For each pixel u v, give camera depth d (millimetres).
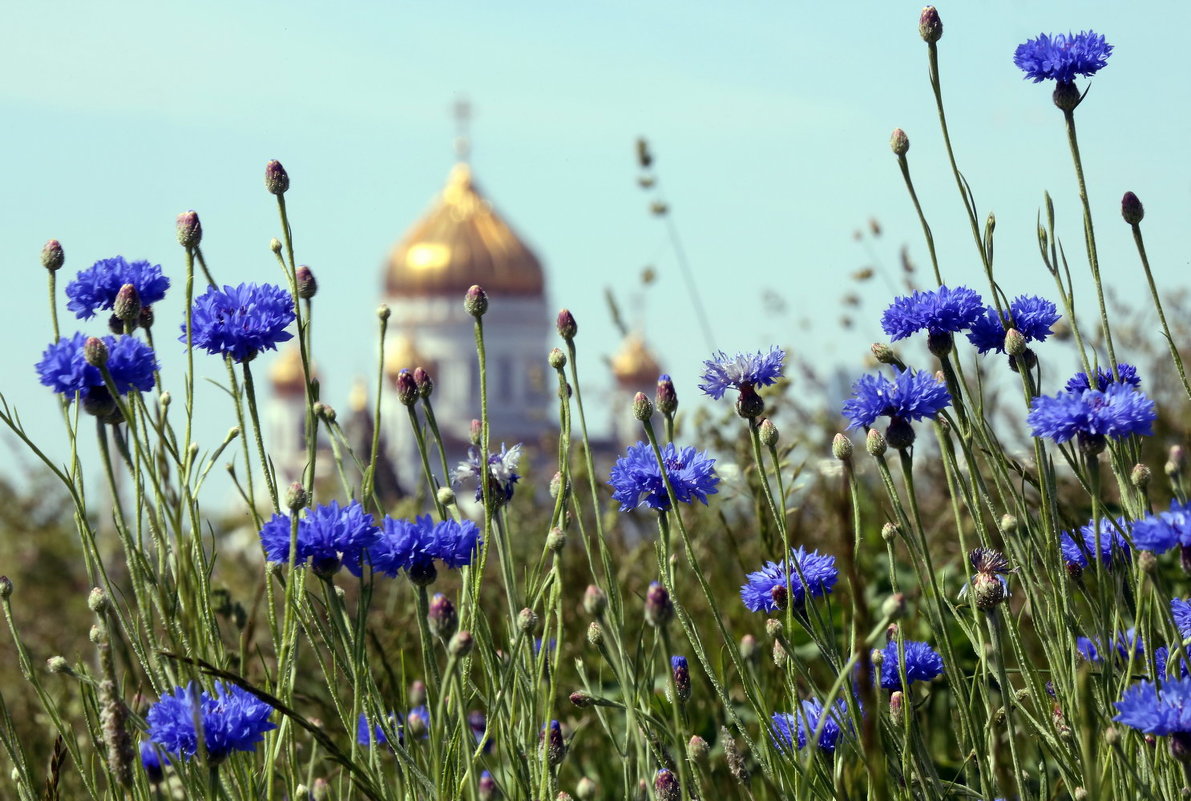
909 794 2922
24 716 5199
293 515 2795
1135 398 2748
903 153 3395
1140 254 3221
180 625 3191
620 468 3109
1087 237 3240
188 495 3150
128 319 3270
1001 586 2832
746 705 4480
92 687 3172
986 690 3062
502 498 3227
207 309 3145
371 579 2910
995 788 3188
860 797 3188
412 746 2930
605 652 3320
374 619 5422
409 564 2908
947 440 3080
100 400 3014
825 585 3271
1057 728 3088
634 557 5570
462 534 2914
